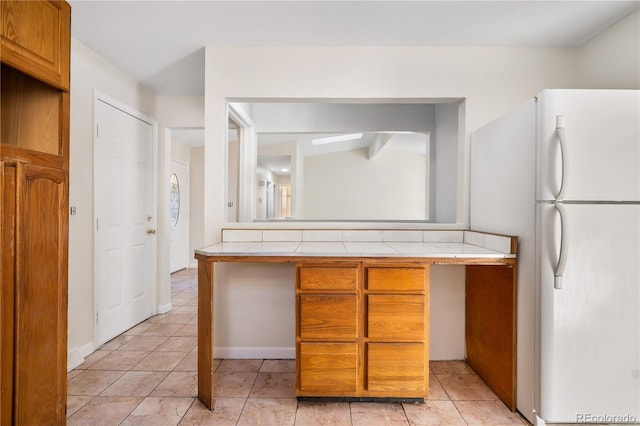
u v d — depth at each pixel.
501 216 1.94
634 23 1.94
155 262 3.42
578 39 2.24
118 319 2.87
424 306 1.79
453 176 3.06
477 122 2.36
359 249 1.93
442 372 2.23
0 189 1.33
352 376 1.80
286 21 2.06
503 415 1.75
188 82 3.08
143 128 3.18
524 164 1.70
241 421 1.70
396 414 1.75
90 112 2.49
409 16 2.00
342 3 1.88
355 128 3.61
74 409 1.80
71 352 2.30
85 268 2.46
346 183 8.05
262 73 2.37
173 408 1.81
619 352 1.55
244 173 3.44
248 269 2.43
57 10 1.57
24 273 1.43
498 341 1.92
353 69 2.37
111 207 2.76
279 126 3.58
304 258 1.80
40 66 1.48
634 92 1.55
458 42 2.30
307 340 1.81
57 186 1.59
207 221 2.39
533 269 1.63
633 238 1.54
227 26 2.12
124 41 2.31
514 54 2.35
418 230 2.39
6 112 1.63
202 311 1.87
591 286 1.55
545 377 1.57
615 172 1.55
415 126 3.60
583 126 1.55
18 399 1.40
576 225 1.55
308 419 1.71
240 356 2.43
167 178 3.52
